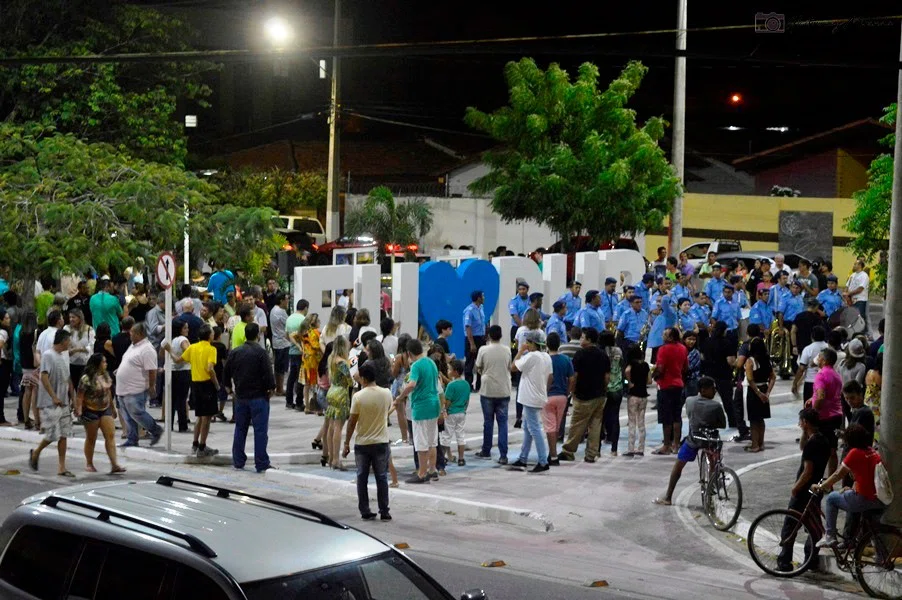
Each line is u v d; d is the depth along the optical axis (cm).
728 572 1200
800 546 1271
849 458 1145
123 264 2450
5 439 1870
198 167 4894
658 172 3084
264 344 2352
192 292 2312
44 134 3438
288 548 602
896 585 1116
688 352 1936
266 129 5875
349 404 1641
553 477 1625
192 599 568
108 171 2655
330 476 1590
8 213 2392
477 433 1938
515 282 2572
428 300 2416
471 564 1169
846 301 2347
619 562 1223
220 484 1527
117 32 3684
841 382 1602
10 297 2027
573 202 3028
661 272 2734
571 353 1842
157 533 600
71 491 695
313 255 3366
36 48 3519
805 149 4769
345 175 5275
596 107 3128
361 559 607
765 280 2589
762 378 1823
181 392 1891
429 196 4647
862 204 1647
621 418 2112
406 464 1728
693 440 1437
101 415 1566
